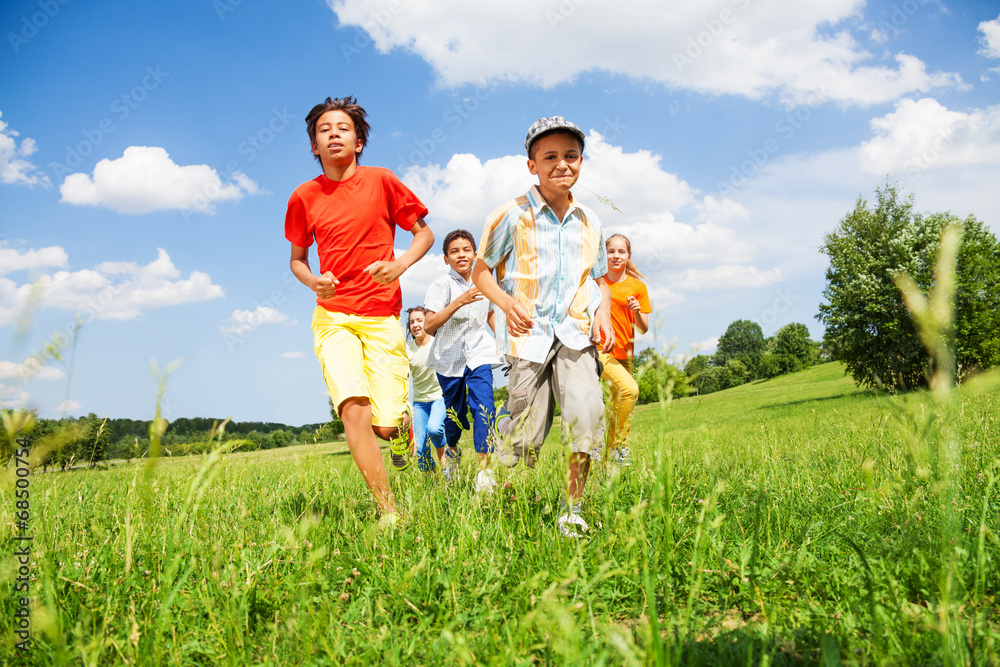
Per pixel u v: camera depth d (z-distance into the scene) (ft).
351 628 5.89
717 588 6.60
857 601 5.81
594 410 9.40
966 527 7.22
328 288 10.69
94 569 7.13
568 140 9.86
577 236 10.32
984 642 4.77
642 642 5.02
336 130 11.27
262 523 8.91
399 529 8.52
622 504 9.28
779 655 4.85
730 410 101.71
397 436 11.62
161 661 5.06
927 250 96.99
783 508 9.06
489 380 17.60
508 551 7.63
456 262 17.74
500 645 4.95
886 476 8.82
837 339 111.86
